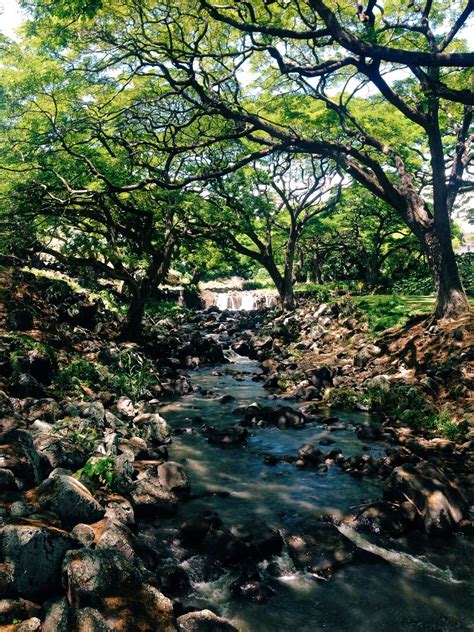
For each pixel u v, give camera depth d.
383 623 4.32
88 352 14.73
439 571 5.08
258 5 12.45
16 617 3.57
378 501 6.41
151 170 15.71
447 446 8.40
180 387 13.45
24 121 13.58
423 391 11.16
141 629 3.72
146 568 4.59
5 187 14.59
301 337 20.64
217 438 9.20
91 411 8.69
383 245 38.62
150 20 12.70
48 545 4.04
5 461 5.34
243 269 57.91
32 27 11.94
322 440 9.16
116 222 17.86
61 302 17.50
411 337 14.46
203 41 15.30
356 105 19.36
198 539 5.55
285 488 7.12
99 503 5.40
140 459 7.84
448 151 23.06
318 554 5.34
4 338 11.19
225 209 22.06
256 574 4.97
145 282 17.86
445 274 14.13
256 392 13.73
